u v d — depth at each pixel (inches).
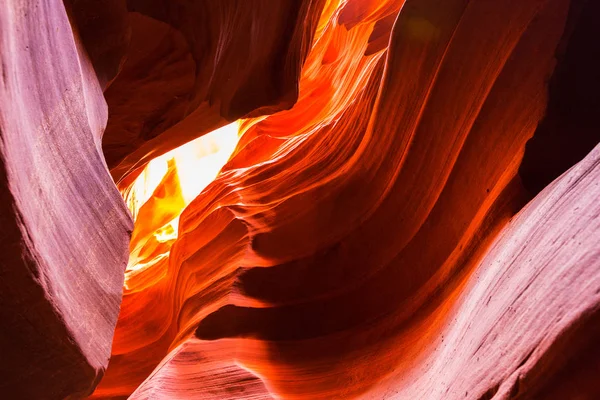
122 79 230.7
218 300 260.2
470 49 187.2
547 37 168.1
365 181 259.6
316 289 248.5
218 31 232.4
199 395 212.8
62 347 99.4
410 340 188.5
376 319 220.7
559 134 161.3
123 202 131.9
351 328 226.4
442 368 137.1
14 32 81.4
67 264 101.7
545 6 169.9
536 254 113.2
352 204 260.5
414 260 217.5
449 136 199.2
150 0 203.3
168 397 215.2
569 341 82.7
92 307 112.8
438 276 198.4
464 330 134.0
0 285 84.8
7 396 100.1
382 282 230.1
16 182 77.5
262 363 225.8
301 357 224.5
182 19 214.5
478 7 183.6
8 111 76.0
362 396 182.7
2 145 73.9
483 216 175.6
